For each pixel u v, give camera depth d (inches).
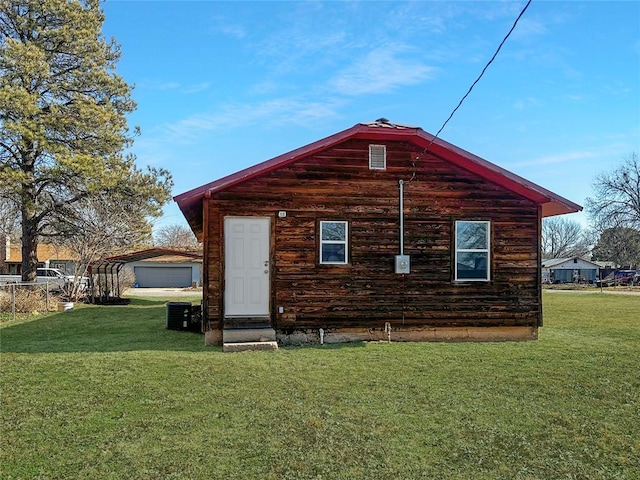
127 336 465.7
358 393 263.1
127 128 975.6
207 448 193.5
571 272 2460.6
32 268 920.3
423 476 172.2
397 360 344.2
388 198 448.8
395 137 444.8
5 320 617.3
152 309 776.9
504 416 229.9
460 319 451.8
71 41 902.4
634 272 2192.4
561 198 447.2
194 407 239.8
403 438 203.6
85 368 313.4
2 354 362.9
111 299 959.6
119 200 927.0
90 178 845.2
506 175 441.4
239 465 179.5
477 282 455.8
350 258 441.4
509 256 462.3
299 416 227.5
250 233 431.5
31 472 174.2
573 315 689.6
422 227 452.1
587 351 379.9
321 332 430.6
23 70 828.6
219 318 418.6
